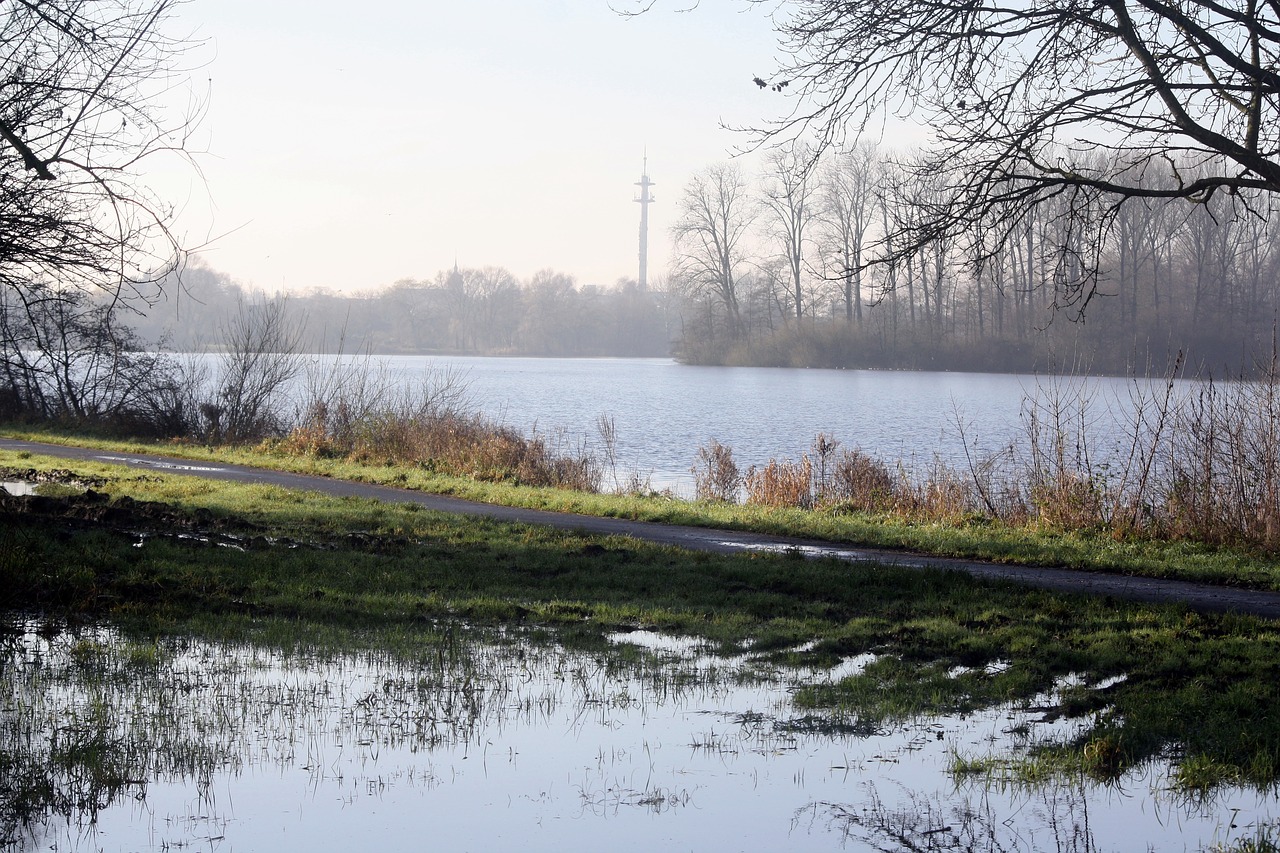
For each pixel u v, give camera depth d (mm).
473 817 5832
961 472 23422
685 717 7594
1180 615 10773
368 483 21906
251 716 7414
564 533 15203
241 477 21734
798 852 5410
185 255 10055
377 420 28297
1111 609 11016
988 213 13539
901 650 9500
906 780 6453
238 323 35250
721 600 11336
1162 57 12562
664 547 14375
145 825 5691
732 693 8164
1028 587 12070
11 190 9406
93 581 10773
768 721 7523
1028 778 6492
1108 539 15664
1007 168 13266
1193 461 16828
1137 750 6941
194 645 9148
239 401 32062
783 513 18016
